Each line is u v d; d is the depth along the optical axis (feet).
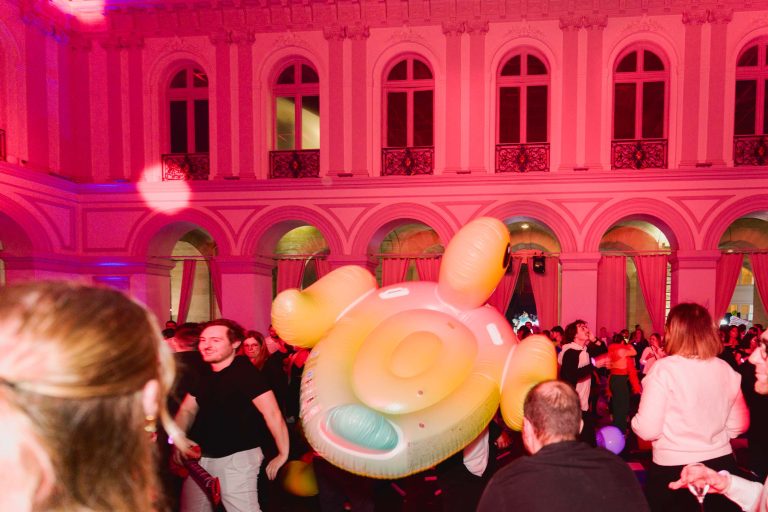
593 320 36.60
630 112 38.22
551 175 37.19
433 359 11.32
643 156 37.01
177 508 10.52
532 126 38.81
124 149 41.01
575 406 5.85
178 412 10.11
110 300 2.43
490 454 14.32
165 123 41.29
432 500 15.79
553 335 28.53
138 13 40.32
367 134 39.09
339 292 13.16
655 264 39.88
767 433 11.27
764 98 36.81
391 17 38.81
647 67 37.86
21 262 36.81
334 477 12.92
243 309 39.42
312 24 39.37
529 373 11.09
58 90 39.78
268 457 18.01
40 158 37.60
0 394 2.13
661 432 9.07
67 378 2.13
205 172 40.65
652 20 36.99
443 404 10.80
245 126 40.01
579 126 37.47
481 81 38.19
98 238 40.70
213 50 40.40
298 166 39.75
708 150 36.35
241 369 10.71
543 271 40.22
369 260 39.47
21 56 36.24
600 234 37.06
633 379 24.17
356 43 39.14
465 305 12.55
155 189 40.29
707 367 8.96
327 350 12.13
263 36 40.04
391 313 12.83
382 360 11.40
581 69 37.50
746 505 6.52
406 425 10.48
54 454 2.15
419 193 38.50
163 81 41.16
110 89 41.06
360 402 10.94
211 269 41.73
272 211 39.52
